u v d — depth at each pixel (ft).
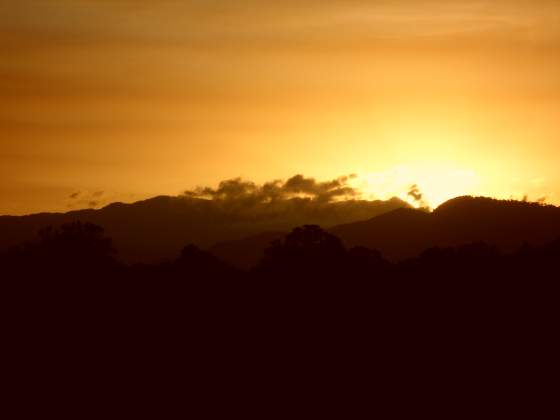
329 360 379.76
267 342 395.14
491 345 393.09
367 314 418.72
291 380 364.17
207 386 360.07
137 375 368.48
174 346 391.24
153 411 342.85
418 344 393.70
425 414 338.34
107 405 347.15
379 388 358.43
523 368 371.97
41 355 382.01
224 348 389.60
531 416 334.65
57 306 423.23
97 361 378.53
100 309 420.36
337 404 347.56
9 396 348.59
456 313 419.95
